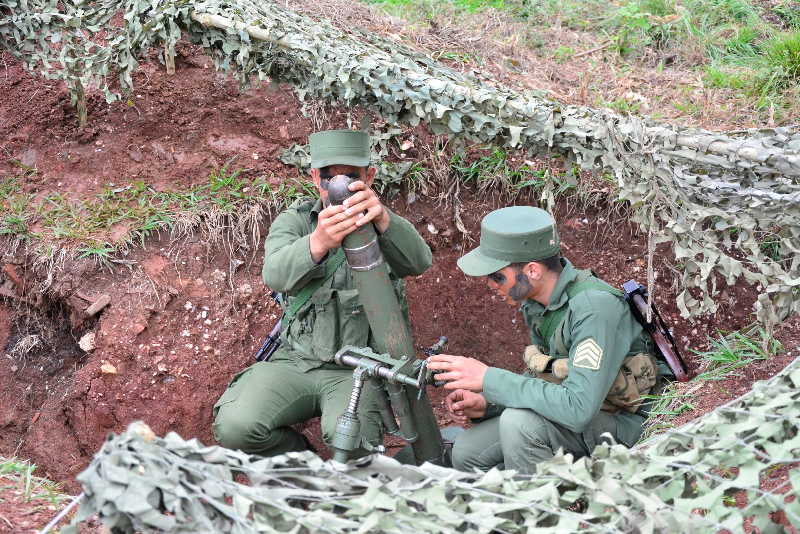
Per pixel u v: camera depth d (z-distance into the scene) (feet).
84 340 11.36
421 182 12.44
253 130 12.99
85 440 11.16
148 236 11.82
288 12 11.03
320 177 8.52
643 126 8.71
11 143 12.54
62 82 13.00
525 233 8.16
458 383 8.24
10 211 11.89
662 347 8.87
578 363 7.95
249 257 12.01
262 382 9.12
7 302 11.93
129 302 11.44
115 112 12.85
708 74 14.70
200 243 11.87
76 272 11.46
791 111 13.42
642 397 8.64
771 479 6.82
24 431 11.53
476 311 12.48
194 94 13.12
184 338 11.53
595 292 8.28
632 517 4.94
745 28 15.83
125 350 11.27
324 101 11.38
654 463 5.36
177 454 5.07
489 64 14.64
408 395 8.21
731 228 8.77
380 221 8.14
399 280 9.49
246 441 8.86
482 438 8.86
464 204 12.65
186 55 13.33
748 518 6.47
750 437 5.39
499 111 8.91
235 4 10.09
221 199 12.15
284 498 5.05
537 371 8.70
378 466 5.44
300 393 9.23
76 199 12.19
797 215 8.21
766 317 8.79
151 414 11.23
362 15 15.11
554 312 8.52
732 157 8.11
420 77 9.12
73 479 11.08
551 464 5.44
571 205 12.42
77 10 11.03
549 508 5.05
